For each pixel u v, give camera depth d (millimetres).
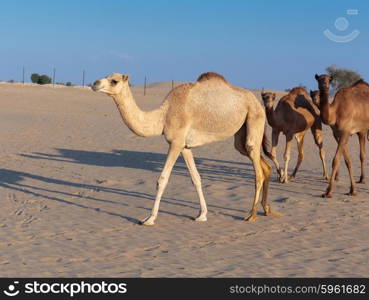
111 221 9156
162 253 7375
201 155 18766
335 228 8906
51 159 17219
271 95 12703
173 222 9188
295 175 14039
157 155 18953
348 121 11617
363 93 12008
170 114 8945
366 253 7473
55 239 7953
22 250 7367
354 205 10742
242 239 8188
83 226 8758
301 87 14125
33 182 12922
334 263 7004
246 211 10102
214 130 9086
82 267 6707
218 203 10734
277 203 10852
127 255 7254
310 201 11070
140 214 9703
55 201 10766
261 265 6887
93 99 48875
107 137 24422
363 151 13266
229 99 9070
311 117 13555
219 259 7125
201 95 8992
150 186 12500
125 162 16938
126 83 8695
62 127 27938
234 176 14234
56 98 46906
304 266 6863
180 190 12016
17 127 26891
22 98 44406
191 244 7859
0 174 13992
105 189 12109
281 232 8641
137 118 8828
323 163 13977
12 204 10398
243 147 9672
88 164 16281
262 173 9562
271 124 12867
